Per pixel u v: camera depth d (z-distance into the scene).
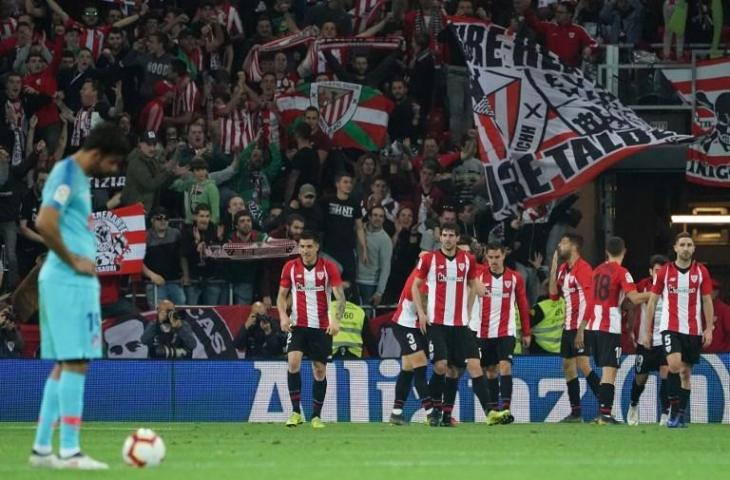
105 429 53.41
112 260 62.59
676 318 53.72
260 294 66.88
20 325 62.25
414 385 59.34
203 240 64.75
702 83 74.50
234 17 81.19
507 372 57.81
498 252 57.75
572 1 83.44
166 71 75.88
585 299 57.81
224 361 60.84
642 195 82.69
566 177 67.62
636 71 77.31
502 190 68.12
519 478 30.05
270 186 72.81
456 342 54.28
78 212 29.75
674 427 54.72
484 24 70.00
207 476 29.25
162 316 61.72
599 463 35.19
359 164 72.06
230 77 80.50
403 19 81.69
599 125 68.44
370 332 63.66
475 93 69.19
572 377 59.81
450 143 76.50
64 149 72.19
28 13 81.06
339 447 41.44
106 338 62.72
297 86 76.50
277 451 39.12
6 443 42.88
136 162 66.69
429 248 68.94
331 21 80.69
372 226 67.69
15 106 71.62
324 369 54.62
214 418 60.62
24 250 68.56
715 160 73.69
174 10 80.25
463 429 53.19
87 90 71.81
